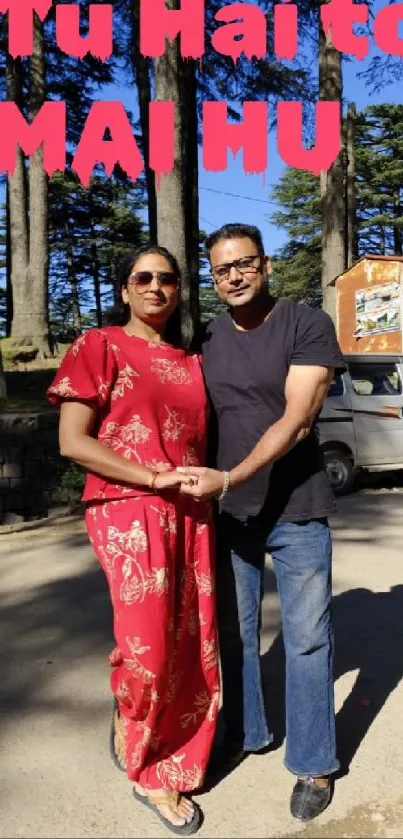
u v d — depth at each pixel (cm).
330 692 247
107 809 245
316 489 246
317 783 244
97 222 3894
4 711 315
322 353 235
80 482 720
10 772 268
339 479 827
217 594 264
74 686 338
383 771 266
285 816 241
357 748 282
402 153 3934
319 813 241
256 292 246
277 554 249
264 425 246
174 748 247
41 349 1623
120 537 227
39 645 389
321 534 247
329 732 245
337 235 1410
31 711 315
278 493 245
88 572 525
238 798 251
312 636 243
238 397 247
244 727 268
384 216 3897
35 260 1662
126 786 258
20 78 1986
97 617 431
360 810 244
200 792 254
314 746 243
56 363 1559
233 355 248
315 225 4000
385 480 956
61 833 232
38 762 275
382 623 413
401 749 281
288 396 237
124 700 239
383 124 3981
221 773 266
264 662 363
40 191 1667
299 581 245
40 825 236
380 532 641
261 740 271
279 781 260
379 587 480
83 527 664
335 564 536
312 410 235
